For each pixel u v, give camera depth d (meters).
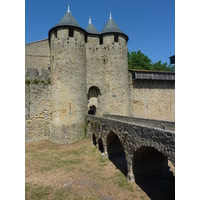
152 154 8.31
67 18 16.61
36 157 11.69
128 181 8.31
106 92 18.59
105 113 18.19
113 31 18.70
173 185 8.00
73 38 16.33
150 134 6.22
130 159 8.08
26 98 16.33
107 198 6.97
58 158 11.52
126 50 20.05
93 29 20.14
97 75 19.05
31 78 16.67
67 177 8.80
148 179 8.56
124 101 18.83
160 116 23.36
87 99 18.62
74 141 15.58
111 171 9.55
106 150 11.73
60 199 6.91
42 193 7.30
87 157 11.80
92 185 8.01
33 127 16.47
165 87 23.95
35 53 20.02
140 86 22.44
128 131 8.05
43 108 16.97
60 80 15.80
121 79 18.77
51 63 16.80
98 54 19.30
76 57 16.36
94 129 14.14
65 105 15.59
